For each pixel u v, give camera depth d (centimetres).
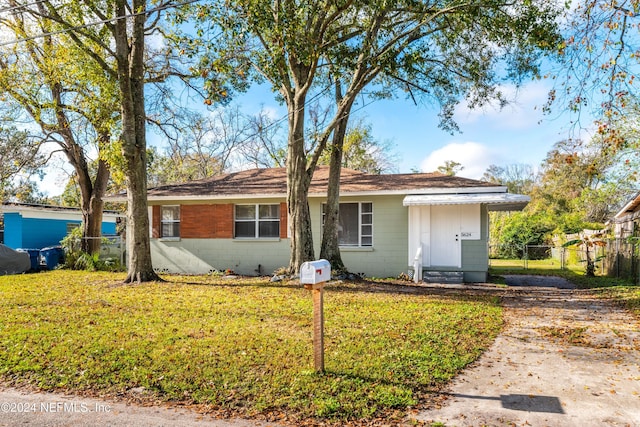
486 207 1520
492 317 853
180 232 1811
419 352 603
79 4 1352
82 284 1366
